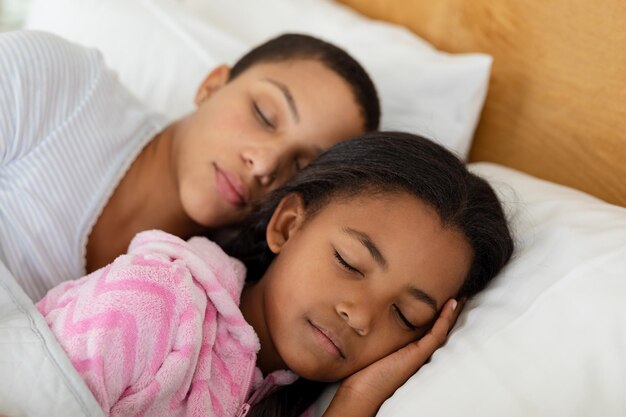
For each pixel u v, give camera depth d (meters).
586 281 0.67
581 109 0.96
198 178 0.96
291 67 0.99
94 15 1.27
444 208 0.79
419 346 0.77
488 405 0.62
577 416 0.59
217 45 1.26
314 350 0.76
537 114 1.03
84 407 0.61
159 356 0.68
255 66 1.03
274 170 0.95
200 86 1.13
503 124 1.10
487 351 0.67
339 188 0.83
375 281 0.76
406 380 0.76
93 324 0.65
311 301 0.76
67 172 0.90
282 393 0.86
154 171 1.01
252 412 0.83
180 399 0.70
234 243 0.99
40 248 0.88
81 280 0.76
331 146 0.93
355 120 1.00
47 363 0.63
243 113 0.97
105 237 0.94
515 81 1.06
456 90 1.10
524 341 0.66
